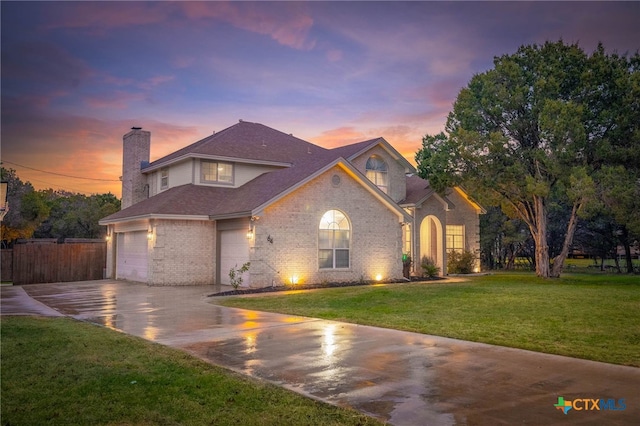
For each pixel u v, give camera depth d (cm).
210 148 2645
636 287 2102
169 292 1956
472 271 3083
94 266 2798
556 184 2752
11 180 3841
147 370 745
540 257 2798
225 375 715
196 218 2267
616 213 2489
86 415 559
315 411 567
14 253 2556
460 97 2920
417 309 1395
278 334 1037
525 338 971
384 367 758
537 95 2672
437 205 2888
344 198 2294
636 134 2500
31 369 753
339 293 1827
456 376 704
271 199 2042
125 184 3158
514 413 557
